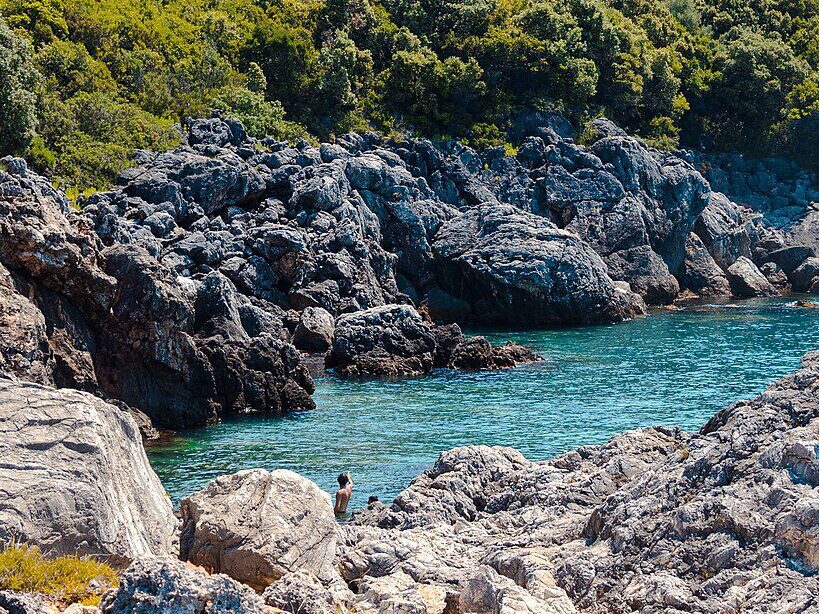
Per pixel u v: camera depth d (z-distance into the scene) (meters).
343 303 64.69
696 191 92.81
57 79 76.50
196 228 66.06
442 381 51.06
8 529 12.73
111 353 41.41
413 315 56.56
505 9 103.62
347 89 92.00
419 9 105.38
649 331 69.06
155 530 15.03
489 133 92.88
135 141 73.06
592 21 104.06
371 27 100.94
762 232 101.88
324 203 70.81
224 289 49.31
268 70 91.69
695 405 43.62
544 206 87.69
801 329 68.00
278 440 38.69
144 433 39.25
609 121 99.44
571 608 15.59
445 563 18.70
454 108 95.44
